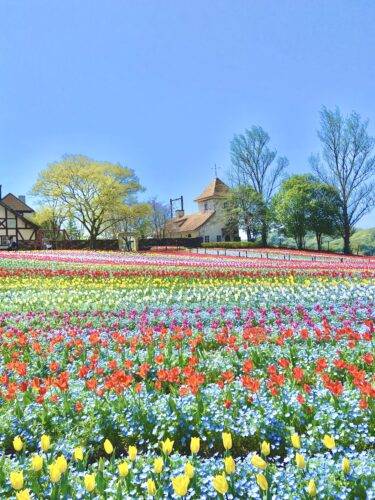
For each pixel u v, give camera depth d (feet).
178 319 42.22
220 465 15.46
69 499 13.91
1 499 14.35
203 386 24.06
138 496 14.30
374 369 26.43
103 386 22.40
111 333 37.14
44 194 210.59
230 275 75.87
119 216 222.69
